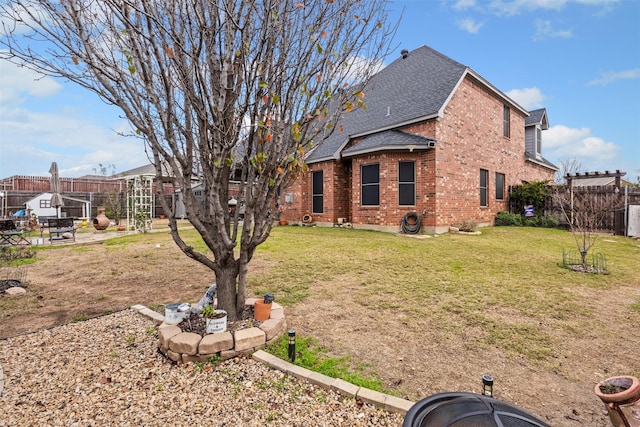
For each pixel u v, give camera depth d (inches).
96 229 606.5
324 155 558.6
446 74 504.4
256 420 85.0
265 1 113.6
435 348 125.0
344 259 282.0
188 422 84.7
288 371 106.4
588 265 262.1
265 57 116.5
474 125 516.4
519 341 130.7
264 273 235.6
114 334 141.2
